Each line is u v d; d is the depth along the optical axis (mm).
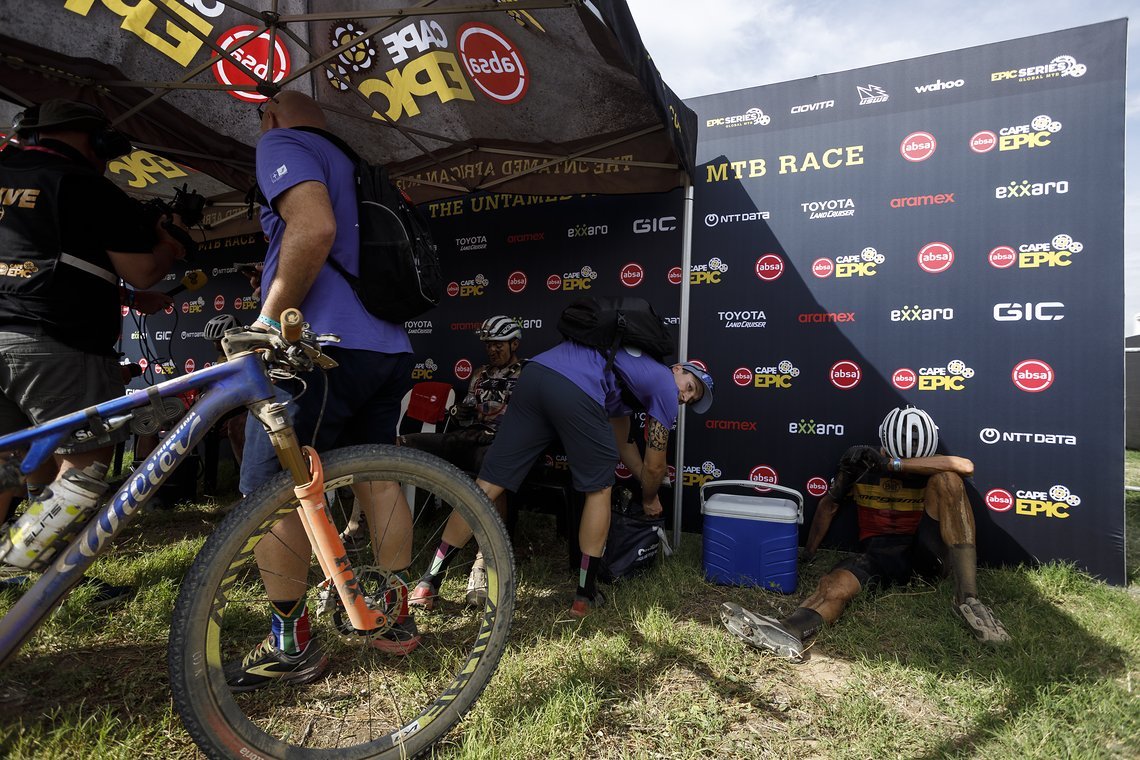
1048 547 2852
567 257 3918
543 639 2082
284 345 1326
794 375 3359
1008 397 2936
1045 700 1710
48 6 2354
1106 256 2781
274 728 1543
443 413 3768
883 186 3189
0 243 1806
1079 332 2820
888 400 3168
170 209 2260
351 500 3242
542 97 2865
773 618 2158
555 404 2230
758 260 3445
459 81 2848
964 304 3025
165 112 2990
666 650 2018
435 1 2371
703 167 3576
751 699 1779
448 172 3598
